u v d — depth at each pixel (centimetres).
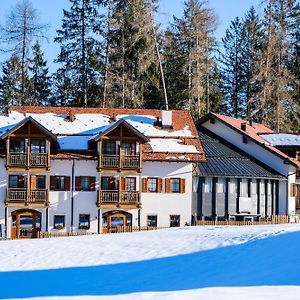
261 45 11506
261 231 5209
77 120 8475
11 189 7644
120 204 7831
